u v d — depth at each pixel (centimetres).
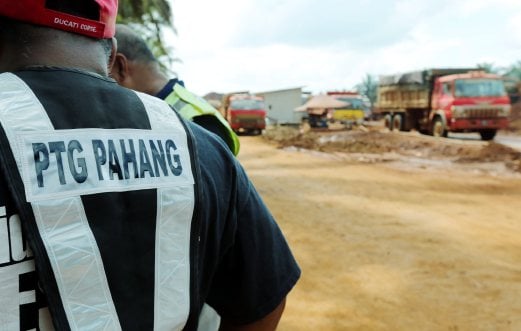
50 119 71
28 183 66
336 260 485
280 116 3509
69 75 77
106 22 84
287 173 1084
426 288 416
